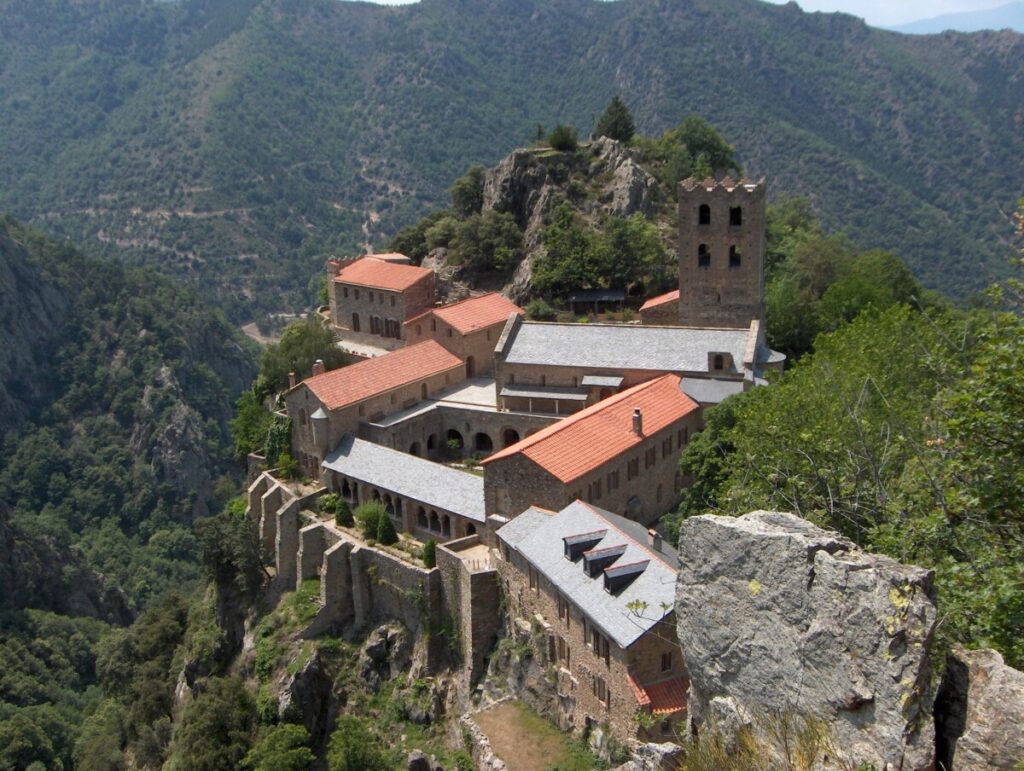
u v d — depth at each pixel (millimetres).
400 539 81562
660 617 52656
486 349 110500
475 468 91188
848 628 21719
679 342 92812
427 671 73375
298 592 84625
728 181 98375
